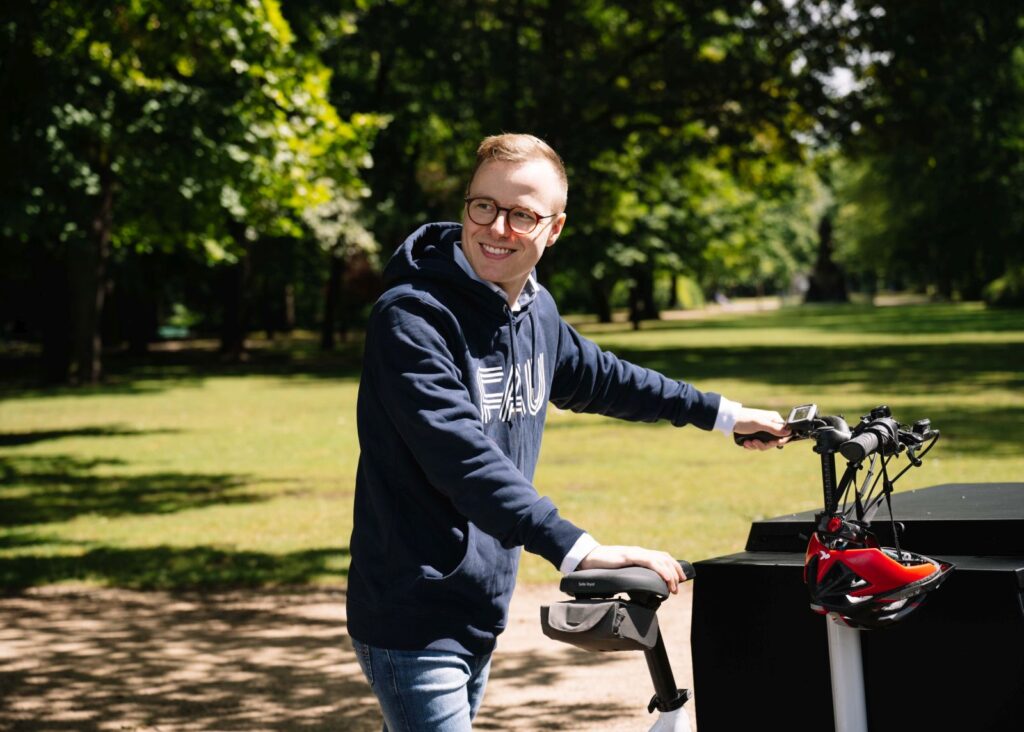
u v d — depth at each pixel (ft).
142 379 107.34
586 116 107.65
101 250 92.89
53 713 17.72
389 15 105.29
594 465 44.60
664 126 104.88
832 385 71.77
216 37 54.34
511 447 8.16
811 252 347.56
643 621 6.72
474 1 104.47
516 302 8.23
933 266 172.04
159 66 57.06
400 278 7.94
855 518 7.86
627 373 9.06
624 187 122.62
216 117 57.72
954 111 96.02
